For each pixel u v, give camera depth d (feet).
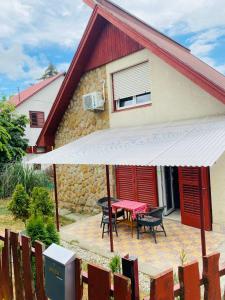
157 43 33.83
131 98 38.93
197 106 31.32
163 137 27.73
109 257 26.11
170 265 23.66
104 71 41.11
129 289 8.59
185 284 8.71
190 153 21.03
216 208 30.17
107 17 36.45
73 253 10.36
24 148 71.41
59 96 45.55
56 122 49.01
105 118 41.86
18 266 13.10
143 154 24.12
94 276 9.67
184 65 28.89
